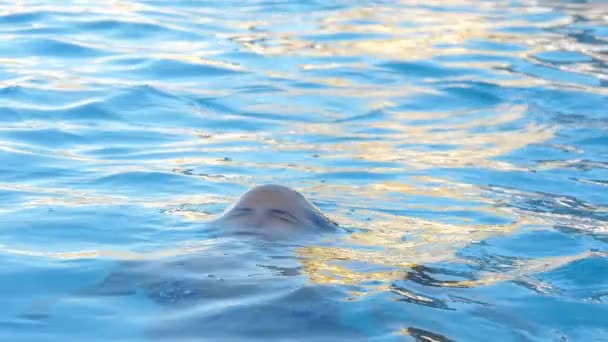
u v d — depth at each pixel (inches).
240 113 354.6
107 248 206.2
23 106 338.0
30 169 272.4
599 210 254.5
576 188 274.8
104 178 267.4
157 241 211.0
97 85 373.1
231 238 209.0
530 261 211.9
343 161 298.2
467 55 467.5
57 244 209.3
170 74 403.2
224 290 175.0
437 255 211.3
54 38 447.8
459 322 170.2
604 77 421.4
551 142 325.4
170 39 470.9
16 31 458.0
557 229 236.2
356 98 384.8
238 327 158.7
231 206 228.5
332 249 207.2
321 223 225.3
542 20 569.0
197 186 263.4
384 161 300.2
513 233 231.9
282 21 543.2
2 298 176.2
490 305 181.0
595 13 594.6
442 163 299.6
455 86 406.0
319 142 321.7
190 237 213.2
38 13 500.1
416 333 161.8
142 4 560.7
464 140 328.8
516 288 192.2
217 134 325.7
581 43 497.4
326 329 159.5
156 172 275.0
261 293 172.9
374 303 171.9
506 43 497.7
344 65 441.4
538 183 279.7
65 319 165.8
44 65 401.4
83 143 304.2
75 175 269.3
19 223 223.0
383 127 345.1
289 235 212.7
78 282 185.0
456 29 538.0
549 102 380.5
